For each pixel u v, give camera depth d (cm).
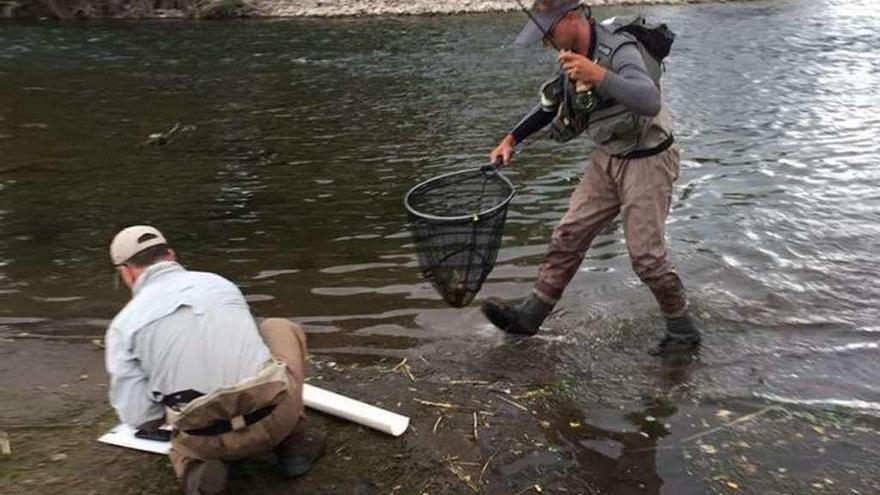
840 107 1052
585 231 418
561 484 323
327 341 462
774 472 327
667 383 397
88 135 1005
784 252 564
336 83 1324
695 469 330
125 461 338
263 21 2145
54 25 2094
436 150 908
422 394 392
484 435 356
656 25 372
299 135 995
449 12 2208
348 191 767
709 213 652
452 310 499
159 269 308
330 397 376
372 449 347
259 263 591
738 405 376
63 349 457
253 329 303
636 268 408
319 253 608
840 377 400
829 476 323
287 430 309
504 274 551
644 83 351
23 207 731
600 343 441
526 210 686
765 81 1238
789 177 748
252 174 831
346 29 1966
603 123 380
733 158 822
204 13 2195
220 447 301
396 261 587
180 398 289
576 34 364
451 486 323
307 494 319
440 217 387
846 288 503
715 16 2042
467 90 1244
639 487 321
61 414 378
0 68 1470
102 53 1658
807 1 2317
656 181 386
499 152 428
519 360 426
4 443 347
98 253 619
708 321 461
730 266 541
